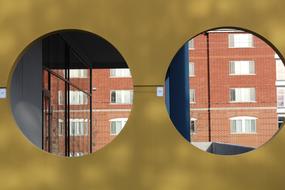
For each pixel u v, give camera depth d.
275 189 8.69
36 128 10.81
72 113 16.31
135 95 8.86
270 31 8.83
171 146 8.79
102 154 8.81
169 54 8.88
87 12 8.96
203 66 49.75
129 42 8.91
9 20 9.01
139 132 8.81
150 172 8.77
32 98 10.68
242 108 49.44
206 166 8.73
